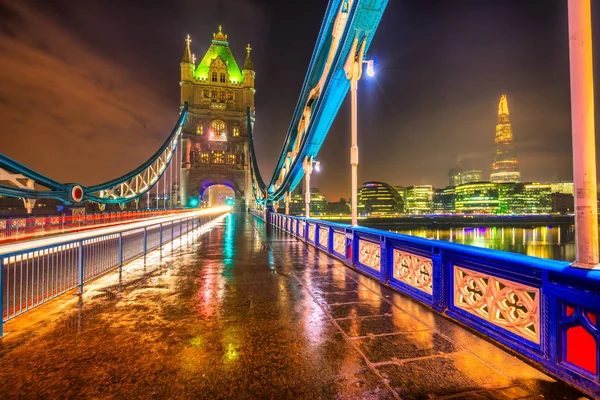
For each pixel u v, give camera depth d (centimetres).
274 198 3162
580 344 264
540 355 297
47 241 1534
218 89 8825
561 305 280
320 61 1452
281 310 462
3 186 2852
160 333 377
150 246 1213
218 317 433
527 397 251
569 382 264
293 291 569
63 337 365
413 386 266
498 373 286
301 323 410
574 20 285
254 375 283
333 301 506
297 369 293
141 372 288
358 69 866
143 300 515
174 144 8462
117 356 319
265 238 1580
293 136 2364
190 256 995
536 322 305
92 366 299
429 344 345
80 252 563
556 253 8569
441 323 405
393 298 520
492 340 349
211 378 278
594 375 252
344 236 891
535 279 305
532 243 10256
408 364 302
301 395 254
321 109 1386
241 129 8738
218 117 8625
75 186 3538
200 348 337
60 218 2061
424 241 474
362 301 505
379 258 657
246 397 251
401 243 559
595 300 246
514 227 15062
